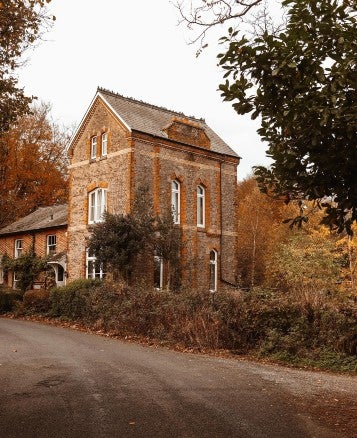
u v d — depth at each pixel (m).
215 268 28.03
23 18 10.26
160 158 25.97
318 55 6.09
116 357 12.15
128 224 22.48
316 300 14.55
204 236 27.56
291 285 21.98
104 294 18.61
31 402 7.62
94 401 7.73
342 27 5.91
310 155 6.43
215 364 11.77
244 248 42.91
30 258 29.58
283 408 7.61
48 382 9.09
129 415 6.99
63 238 31.00
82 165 27.70
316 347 13.75
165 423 6.63
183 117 30.30
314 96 6.11
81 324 19.19
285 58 6.12
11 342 14.41
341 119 6.00
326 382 10.19
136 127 25.55
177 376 9.93
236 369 11.16
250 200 44.69
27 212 44.06
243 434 6.22
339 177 6.57
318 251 25.41
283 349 13.70
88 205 27.19
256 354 13.84
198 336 14.66
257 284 39.56
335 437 6.24
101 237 22.34
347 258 28.31
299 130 6.28
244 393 8.55
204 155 28.16
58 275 31.08
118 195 25.31
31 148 44.22
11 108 11.77
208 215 27.97
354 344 13.45
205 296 15.54
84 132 27.94
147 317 16.39
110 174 25.91
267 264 34.19
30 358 11.69
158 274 25.20
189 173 27.31
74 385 8.87
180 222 26.53
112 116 26.19
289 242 32.91
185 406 7.54
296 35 6.09
